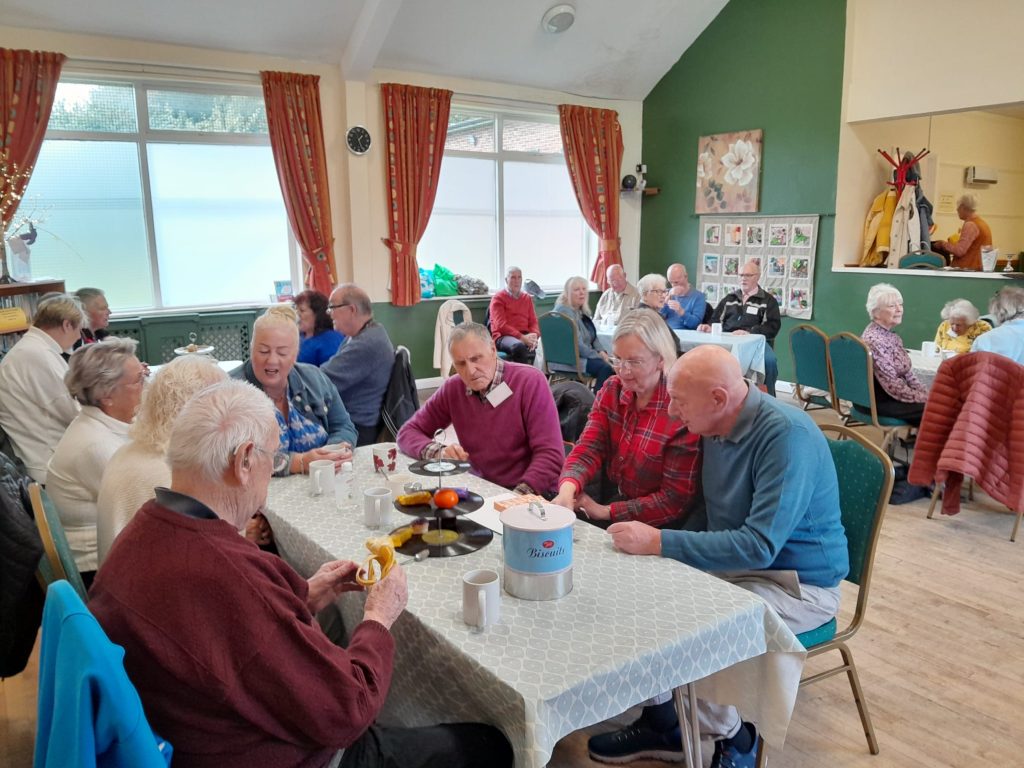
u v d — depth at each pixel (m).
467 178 6.95
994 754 1.92
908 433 4.53
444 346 6.54
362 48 5.61
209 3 5.05
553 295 7.51
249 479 1.16
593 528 1.78
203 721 1.03
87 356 1.99
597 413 2.23
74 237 5.30
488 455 2.34
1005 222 8.16
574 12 6.19
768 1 6.44
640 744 1.87
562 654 1.22
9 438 3.10
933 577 2.94
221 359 5.73
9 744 2.04
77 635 0.89
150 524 1.08
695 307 5.79
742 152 6.81
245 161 5.86
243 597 1.05
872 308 3.96
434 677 1.33
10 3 4.62
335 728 1.09
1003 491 3.12
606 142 7.39
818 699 2.16
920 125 6.78
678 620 1.33
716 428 1.73
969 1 5.27
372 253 6.30
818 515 1.73
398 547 1.64
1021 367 3.04
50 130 5.07
